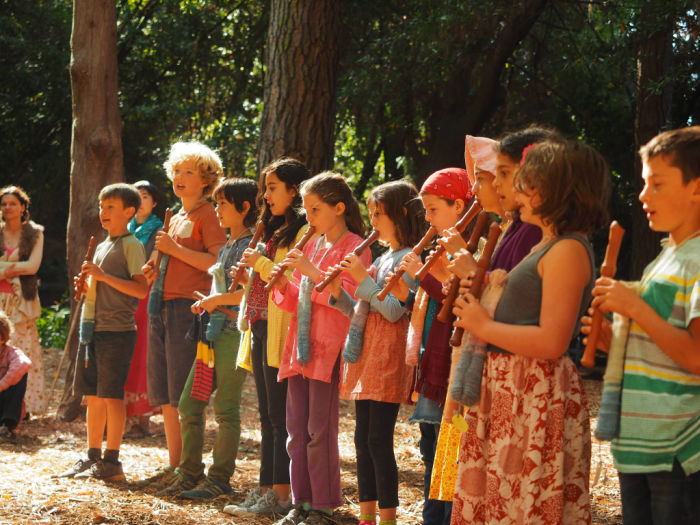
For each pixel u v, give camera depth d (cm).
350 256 369
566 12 1375
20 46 1585
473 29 1159
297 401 412
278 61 826
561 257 242
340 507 442
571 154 245
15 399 629
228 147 1465
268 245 446
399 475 534
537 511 245
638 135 1223
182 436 471
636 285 239
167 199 1702
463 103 1329
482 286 266
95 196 759
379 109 1379
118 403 504
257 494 444
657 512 227
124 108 1559
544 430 246
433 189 352
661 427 224
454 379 258
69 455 577
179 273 486
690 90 1370
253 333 445
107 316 504
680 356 218
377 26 1405
